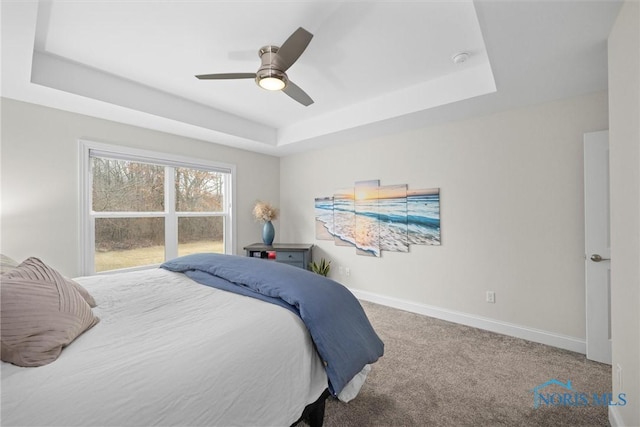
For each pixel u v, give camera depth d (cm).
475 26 181
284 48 169
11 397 74
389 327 285
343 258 396
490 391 180
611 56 151
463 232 295
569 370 204
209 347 104
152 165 327
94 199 285
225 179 404
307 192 436
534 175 254
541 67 190
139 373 87
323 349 133
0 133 227
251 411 105
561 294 242
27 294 96
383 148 353
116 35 188
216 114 323
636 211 123
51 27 178
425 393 178
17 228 234
